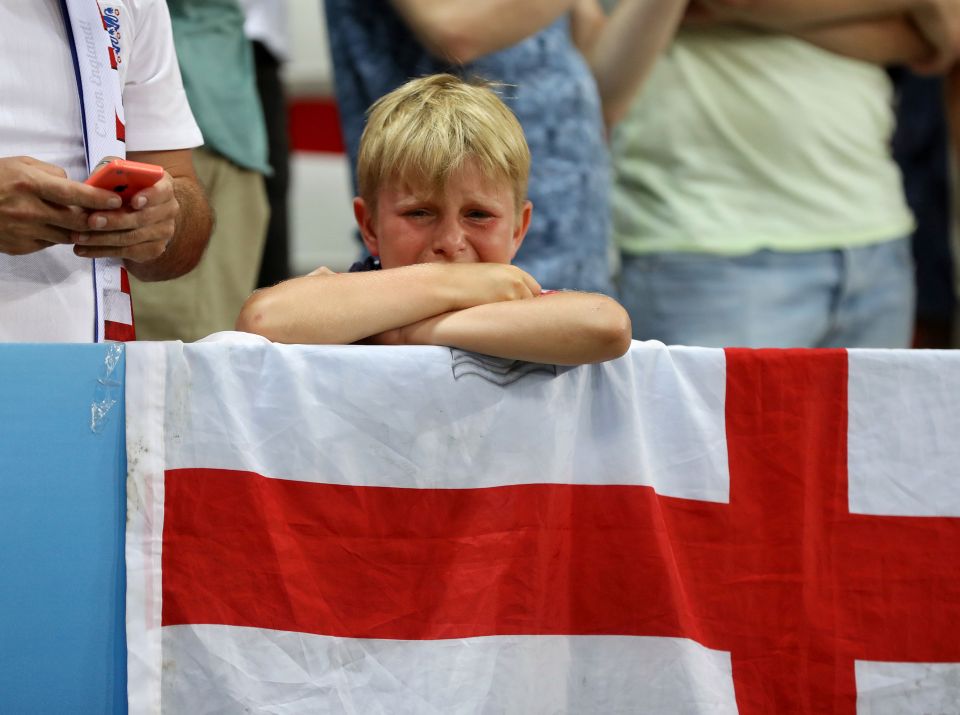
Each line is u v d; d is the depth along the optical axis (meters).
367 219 6.19
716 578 5.12
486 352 4.94
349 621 4.77
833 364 5.22
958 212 12.27
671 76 9.55
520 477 4.94
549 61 8.20
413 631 4.80
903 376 5.25
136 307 8.65
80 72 5.92
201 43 8.95
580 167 8.16
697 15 9.47
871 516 5.21
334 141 15.46
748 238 9.35
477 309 4.99
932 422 5.25
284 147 10.71
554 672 4.95
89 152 5.88
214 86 8.96
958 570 5.22
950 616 5.20
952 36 9.75
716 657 5.08
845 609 5.17
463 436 4.89
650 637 4.98
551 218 7.99
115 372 4.66
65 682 4.55
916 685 5.16
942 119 12.31
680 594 5.01
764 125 9.41
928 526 5.22
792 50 9.52
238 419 4.75
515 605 4.90
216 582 4.68
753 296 9.34
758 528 5.16
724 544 5.14
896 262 9.81
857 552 5.20
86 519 4.61
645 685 4.97
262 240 9.55
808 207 9.43
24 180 5.05
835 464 5.21
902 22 9.68
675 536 5.12
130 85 6.46
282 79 10.84
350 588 4.79
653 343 5.21
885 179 9.89
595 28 9.41
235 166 9.19
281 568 4.71
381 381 4.84
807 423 5.20
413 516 4.84
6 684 4.50
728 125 9.45
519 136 6.07
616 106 9.28
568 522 5.03
